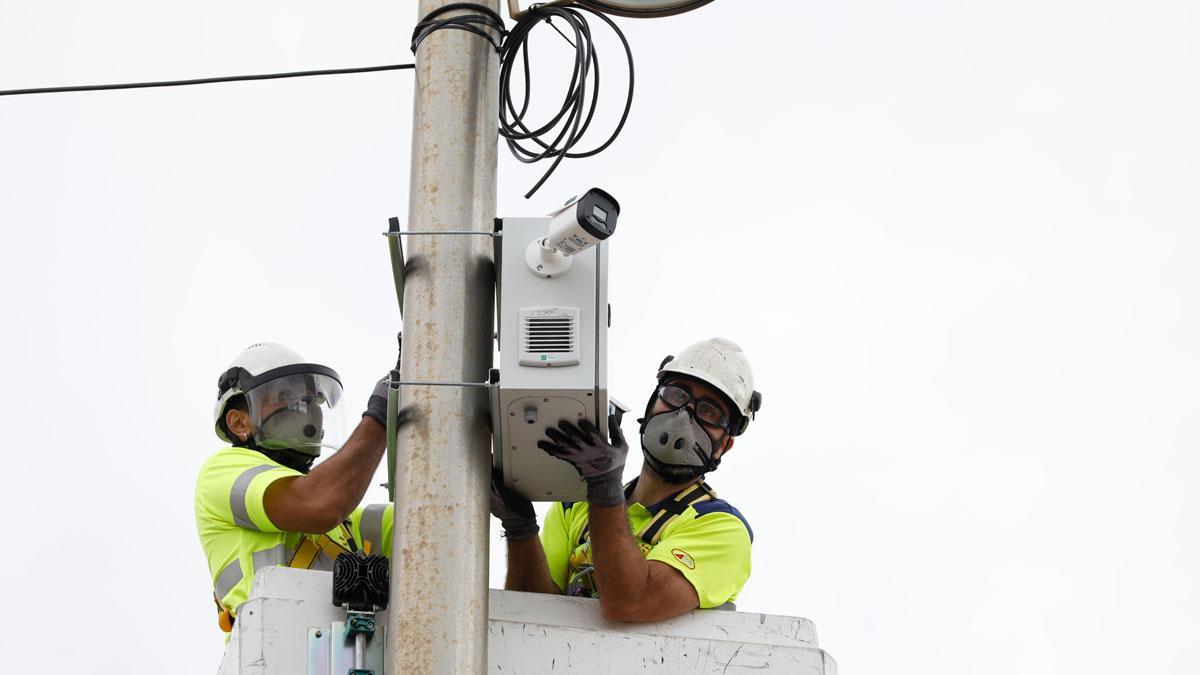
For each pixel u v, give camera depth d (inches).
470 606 380.5
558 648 423.5
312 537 488.4
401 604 378.6
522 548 489.1
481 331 412.8
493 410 418.6
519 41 499.2
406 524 386.6
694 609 450.0
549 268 413.4
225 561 477.4
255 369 519.8
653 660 424.2
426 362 403.2
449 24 443.5
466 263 415.8
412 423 397.4
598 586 434.3
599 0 494.3
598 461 428.1
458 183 423.8
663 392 506.3
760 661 426.0
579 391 409.4
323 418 522.9
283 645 393.7
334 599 396.5
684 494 497.4
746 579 480.7
